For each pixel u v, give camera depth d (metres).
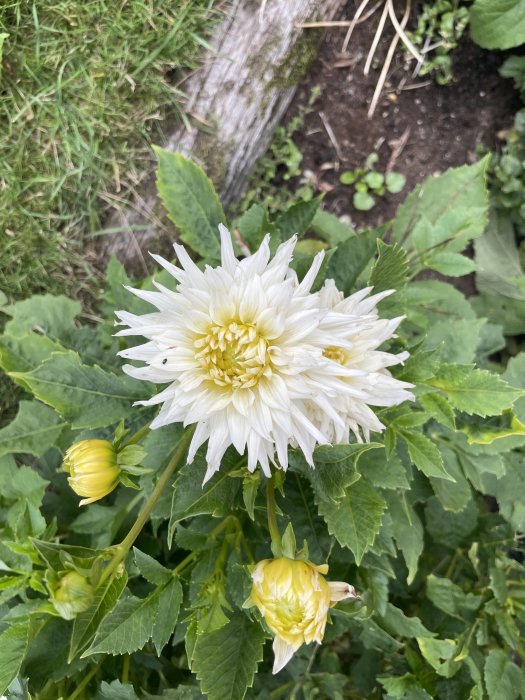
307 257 0.49
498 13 0.69
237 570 0.44
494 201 0.75
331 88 0.75
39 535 0.46
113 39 0.62
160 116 0.65
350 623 0.53
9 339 0.53
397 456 0.49
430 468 0.44
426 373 0.44
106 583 0.39
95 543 0.56
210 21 0.64
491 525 0.61
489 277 0.76
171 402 0.38
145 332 0.37
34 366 0.54
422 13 0.74
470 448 0.55
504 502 0.60
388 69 0.76
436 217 0.66
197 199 0.54
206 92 0.66
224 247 0.38
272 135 0.74
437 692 0.54
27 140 0.64
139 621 0.41
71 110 0.63
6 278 0.66
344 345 0.36
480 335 0.65
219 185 0.69
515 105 0.77
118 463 0.41
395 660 0.56
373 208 0.78
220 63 0.65
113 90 0.63
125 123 0.65
